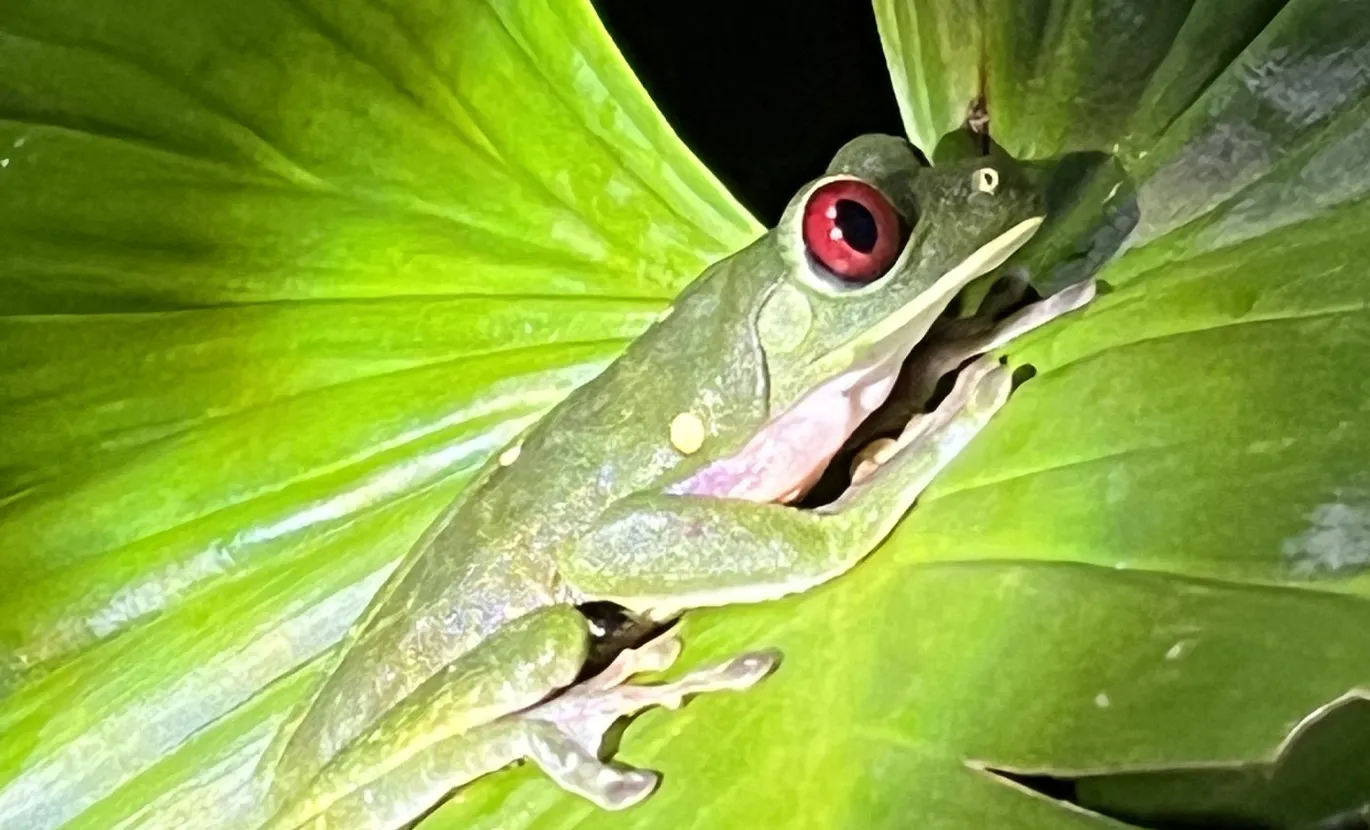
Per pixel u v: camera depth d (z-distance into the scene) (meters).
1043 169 0.12
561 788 0.12
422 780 0.12
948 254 0.12
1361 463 0.10
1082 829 0.10
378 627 0.13
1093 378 0.11
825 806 0.10
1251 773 0.09
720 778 0.11
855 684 0.11
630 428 0.13
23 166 0.13
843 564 0.12
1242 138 0.12
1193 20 0.12
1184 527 0.10
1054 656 0.10
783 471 0.13
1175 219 0.12
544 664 0.12
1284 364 0.11
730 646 0.12
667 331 0.13
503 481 0.13
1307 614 0.10
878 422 0.13
